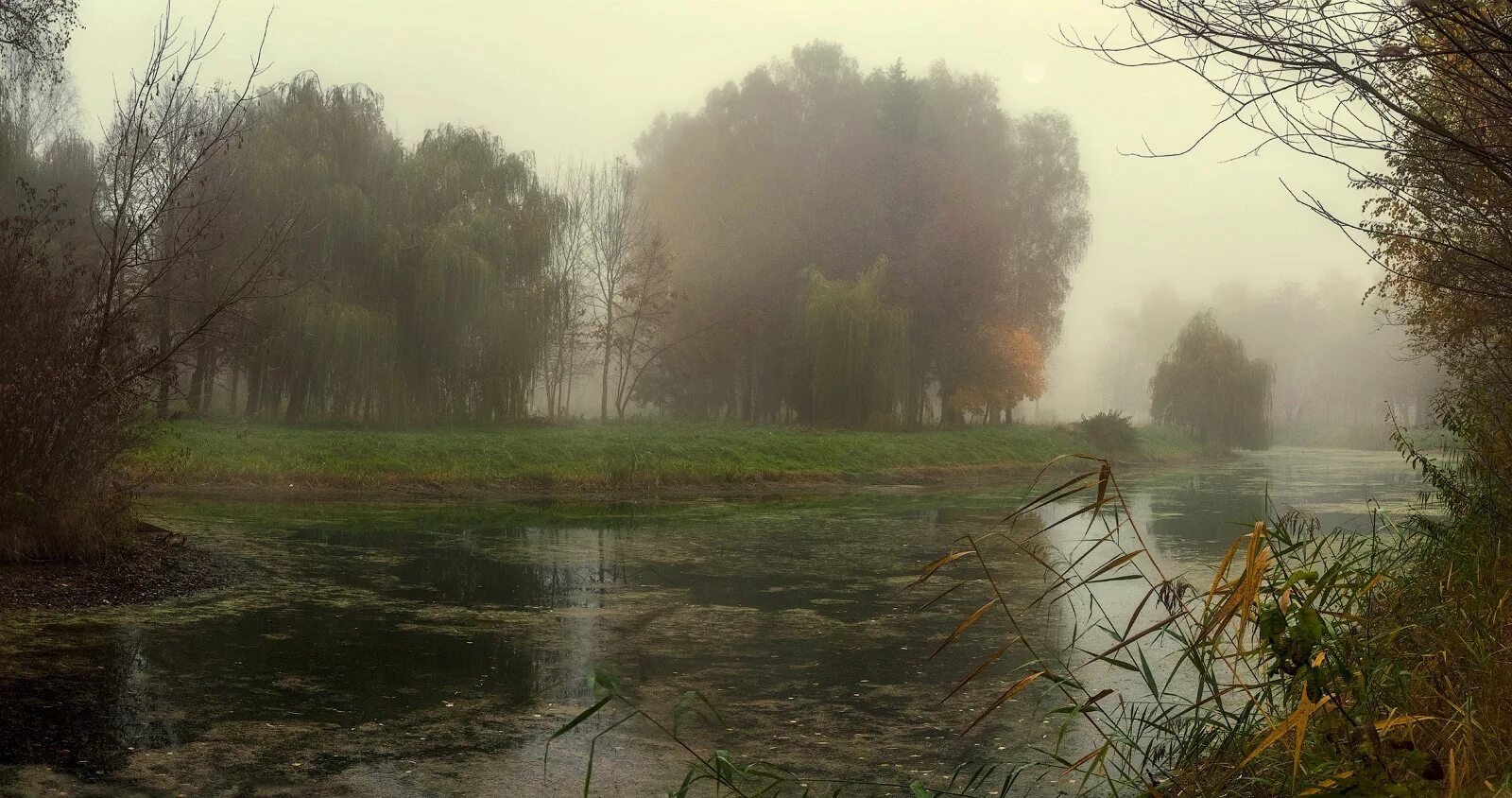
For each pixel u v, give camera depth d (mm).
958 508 23094
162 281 22422
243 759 5746
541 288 32812
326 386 28719
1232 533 18172
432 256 29984
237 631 9000
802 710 7090
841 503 24062
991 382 50000
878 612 10766
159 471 21031
